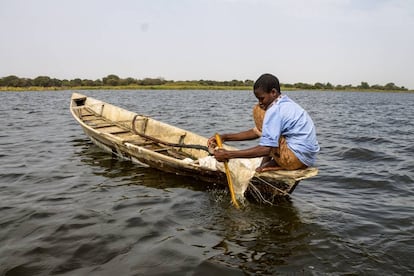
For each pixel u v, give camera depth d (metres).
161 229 4.26
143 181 6.08
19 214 4.64
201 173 5.77
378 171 7.00
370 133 12.91
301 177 4.58
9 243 3.86
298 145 4.51
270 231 4.23
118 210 4.83
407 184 6.19
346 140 10.97
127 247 3.80
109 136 7.45
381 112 25.86
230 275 3.32
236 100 38.81
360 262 3.53
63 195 5.41
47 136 10.88
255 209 4.90
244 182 4.94
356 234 4.15
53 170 6.79
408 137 11.87
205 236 4.09
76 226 4.30
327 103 39.25
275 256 3.66
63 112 19.81
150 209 4.87
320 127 14.98
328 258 3.61
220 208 4.93
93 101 12.01
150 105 27.84
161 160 6.30
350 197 5.50
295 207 5.00
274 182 4.91
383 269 3.40
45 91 64.62
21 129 12.56
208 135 12.21
